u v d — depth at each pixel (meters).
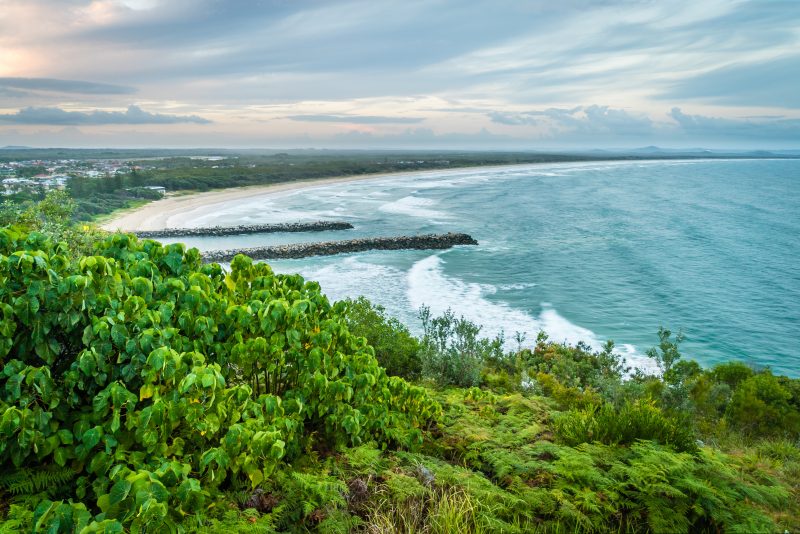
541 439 6.24
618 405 10.03
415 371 11.07
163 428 3.84
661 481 4.69
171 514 3.36
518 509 4.61
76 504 3.12
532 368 13.49
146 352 4.03
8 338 3.80
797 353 26.91
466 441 6.12
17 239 4.47
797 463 6.75
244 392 4.34
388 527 4.18
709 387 12.28
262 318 4.89
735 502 4.61
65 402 4.00
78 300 3.95
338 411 5.12
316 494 4.34
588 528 4.44
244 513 3.94
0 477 3.83
